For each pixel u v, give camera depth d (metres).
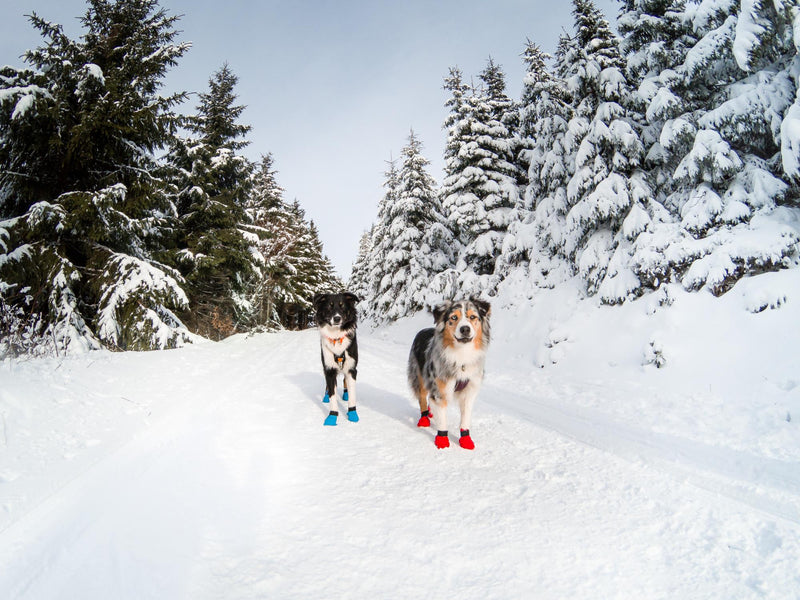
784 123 7.96
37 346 7.69
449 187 18.92
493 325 14.34
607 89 12.24
